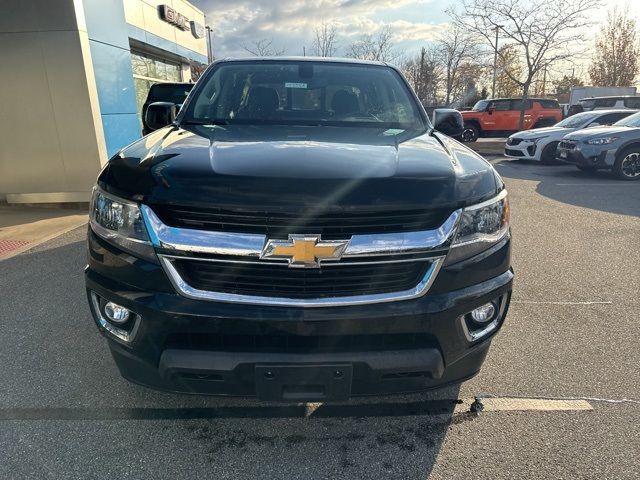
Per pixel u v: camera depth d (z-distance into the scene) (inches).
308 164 77.8
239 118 119.2
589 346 125.0
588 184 379.6
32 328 131.6
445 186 76.4
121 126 320.5
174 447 87.5
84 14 271.9
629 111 504.1
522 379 110.2
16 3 258.7
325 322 73.2
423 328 76.1
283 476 81.3
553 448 88.1
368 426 94.0
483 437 91.0
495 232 82.0
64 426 92.6
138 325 76.6
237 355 74.3
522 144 508.1
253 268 72.6
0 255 193.0
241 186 71.7
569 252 203.0
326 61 140.4
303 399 77.2
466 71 1082.7
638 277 174.1
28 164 283.6
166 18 547.8
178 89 403.9
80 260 186.9
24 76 269.4
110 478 80.1
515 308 147.8
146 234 74.2
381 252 72.4
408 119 122.5
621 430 92.9
